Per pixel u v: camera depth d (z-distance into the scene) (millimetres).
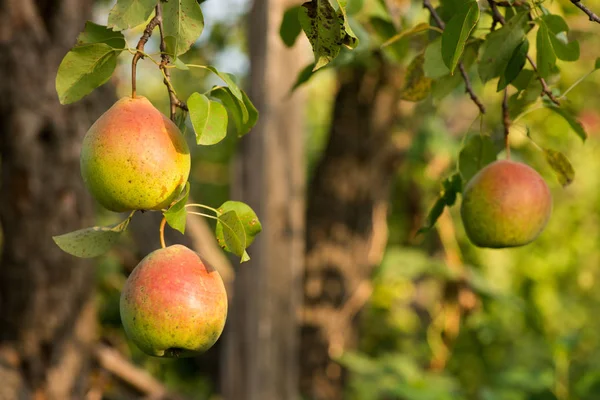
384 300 5527
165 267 1296
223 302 1324
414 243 5723
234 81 1425
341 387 4598
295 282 3414
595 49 5328
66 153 3055
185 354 1319
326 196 4531
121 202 1284
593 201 6594
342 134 4477
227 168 6215
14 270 3057
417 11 3146
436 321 5527
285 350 3422
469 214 1729
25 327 3064
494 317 5770
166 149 1278
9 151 3014
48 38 3023
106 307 4469
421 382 4211
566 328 6738
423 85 1915
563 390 4277
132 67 1307
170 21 1310
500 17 1587
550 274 6305
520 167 1734
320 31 1300
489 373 6156
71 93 1348
